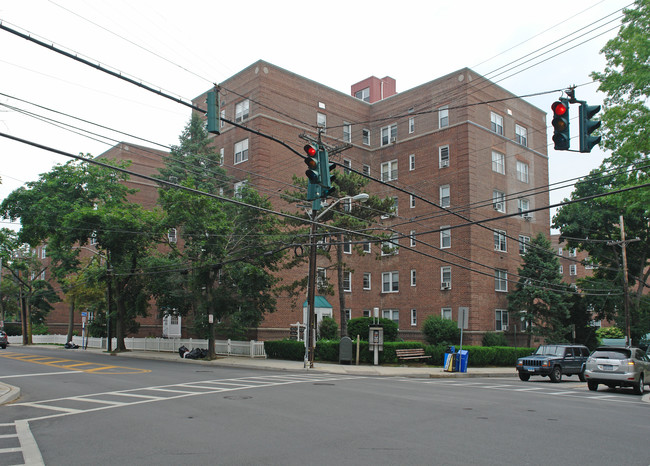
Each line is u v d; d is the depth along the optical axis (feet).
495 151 139.33
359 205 101.96
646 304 140.26
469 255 127.85
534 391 63.00
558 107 38.14
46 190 121.60
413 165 143.43
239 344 117.70
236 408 42.50
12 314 229.25
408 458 25.99
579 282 145.48
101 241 121.19
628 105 91.09
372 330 100.22
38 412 41.70
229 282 112.47
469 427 34.88
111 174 128.77
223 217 105.19
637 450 28.78
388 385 63.57
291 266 110.01
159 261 114.11
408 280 140.56
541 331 126.52
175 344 132.98
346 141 148.25
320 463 24.95
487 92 139.23
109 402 46.70
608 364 67.31
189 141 136.77
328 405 44.37
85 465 24.85
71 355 123.03
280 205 131.54
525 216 145.79
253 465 24.58
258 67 134.10
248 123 135.44
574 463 25.59
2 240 134.41
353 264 144.46
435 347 104.47
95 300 159.02
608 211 144.77
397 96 149.79
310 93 142.72
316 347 107.04
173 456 26.43
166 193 103.55
